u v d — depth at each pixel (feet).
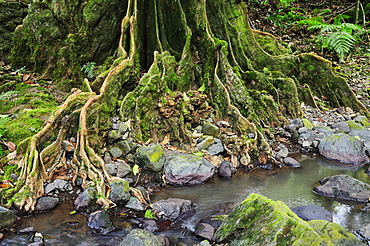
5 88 20.11
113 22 22.18
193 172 16.43
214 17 23.26
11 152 15.06
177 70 21.21
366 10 38.45
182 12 22.12
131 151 16.98
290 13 36.42
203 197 15.29
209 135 19.38
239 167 18.52
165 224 13.10
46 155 15.01
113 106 18.29
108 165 15.51
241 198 15.23
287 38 34.86
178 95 19.84
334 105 25.49
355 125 22.71
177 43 22.58
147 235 11.35
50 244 11.66
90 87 18.61
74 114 16.29
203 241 11.49
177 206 13.82
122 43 21.25
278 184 16.75
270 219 10.62
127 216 13.51
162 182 16.33
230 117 20.40
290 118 23.11
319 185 16.69
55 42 21.97
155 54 20.39
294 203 14.83
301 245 9.54
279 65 25.12
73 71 21.53
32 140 14.71
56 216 13.30
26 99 19.04
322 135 21.59
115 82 18.60
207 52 22.07
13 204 13.23
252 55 24.73
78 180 15.17
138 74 20.59
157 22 22.17
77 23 21.72
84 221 13.03
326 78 25.63
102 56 22.54
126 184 14.48
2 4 23.08
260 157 18.80
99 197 13.89
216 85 21.20
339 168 18.92
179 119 19.19
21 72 22.02
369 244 11.75
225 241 11.39
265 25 35.63
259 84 22.56
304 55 25.79
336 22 33.78
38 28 21.76
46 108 18.30
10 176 14.03
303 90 25.12
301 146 21.27
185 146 18.61
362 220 13.41
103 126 16.94
